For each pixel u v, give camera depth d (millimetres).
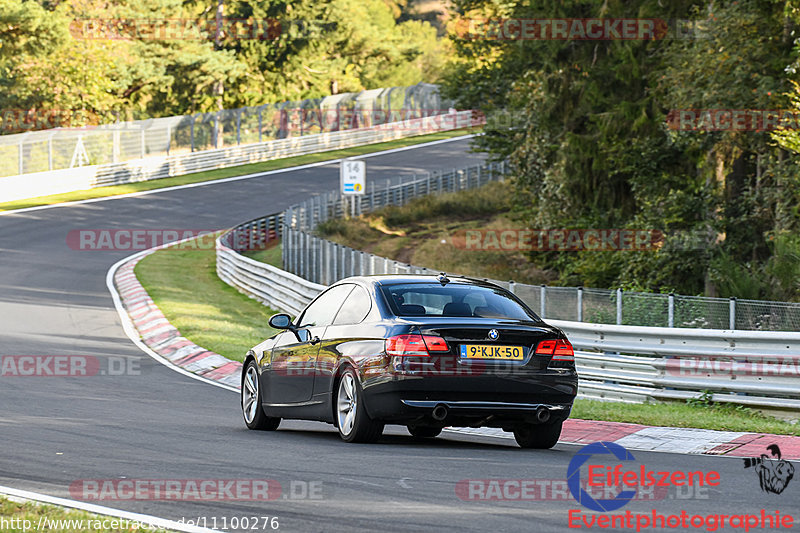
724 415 33312
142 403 36562
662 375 37375
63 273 89750
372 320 27062
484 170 168625
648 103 77312
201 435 28688
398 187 149375
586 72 83625
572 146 80625
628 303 42000
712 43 65438
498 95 116062
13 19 166250
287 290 68938
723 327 39656
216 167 177625
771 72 65375
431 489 20297
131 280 83688
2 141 153750
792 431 29594
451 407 25641
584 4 86000
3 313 67250
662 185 76875
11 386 40125
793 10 60562
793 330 38344
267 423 31531
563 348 26641
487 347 25953
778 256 60938
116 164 156625
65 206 135500
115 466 22922
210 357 49594
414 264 109312
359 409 26391
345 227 125875
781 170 65938
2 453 24594
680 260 71312
